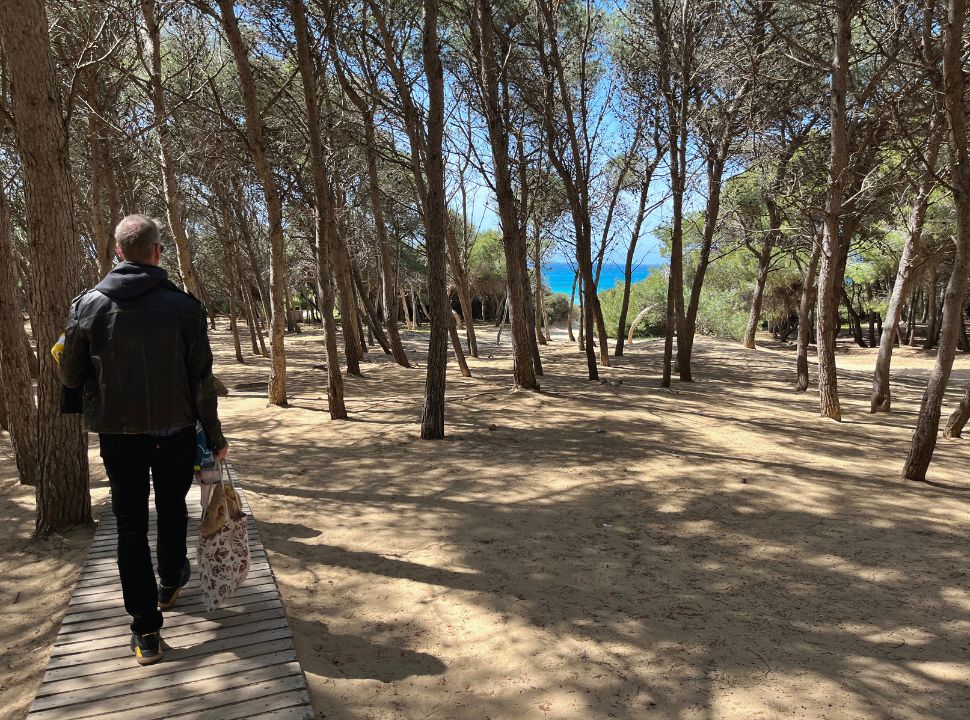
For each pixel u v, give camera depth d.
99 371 2.53
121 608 3.20
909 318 34.53
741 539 4.81
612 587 3.95
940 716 2.68
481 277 47.28
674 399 12.71
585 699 2.81
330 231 16.42
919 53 6.65
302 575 4.11
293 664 2.73
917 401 14.40
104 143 12.62
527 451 7.86
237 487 5.95
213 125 11.76
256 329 26.70
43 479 4.64
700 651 3.20
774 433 9.73
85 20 9.17
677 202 13.74
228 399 12.88
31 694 2.86
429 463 7.25
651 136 17.27
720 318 34.12
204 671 2.66
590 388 13.76
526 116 15.95
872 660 3.12
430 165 8.13
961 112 6.18
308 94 9.80
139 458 2.63
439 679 2.96
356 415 10.77
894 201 12.08
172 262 26.39
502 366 19.25
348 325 16.88
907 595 3.87
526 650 3.19
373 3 12.03
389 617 3.56
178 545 2.94
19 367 5.97
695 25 12.96
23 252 18.59
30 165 4.25
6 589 3.90
